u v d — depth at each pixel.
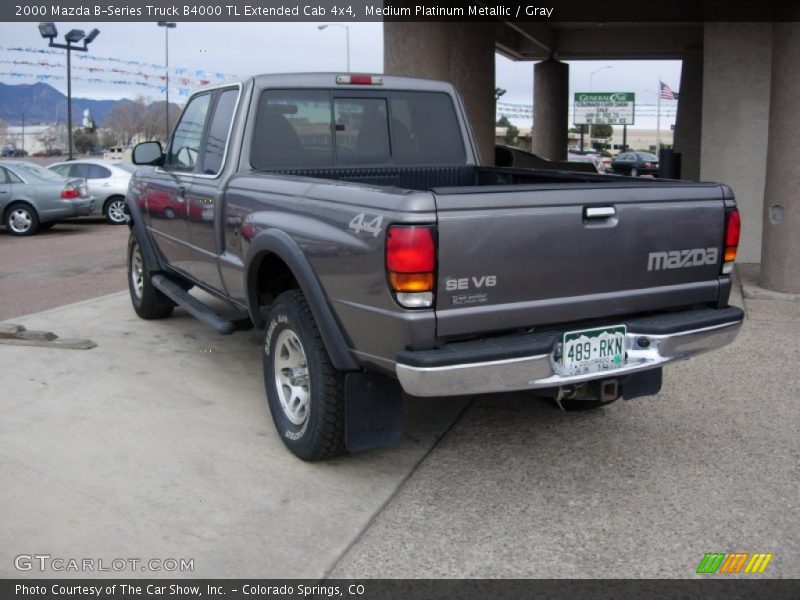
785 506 3.89
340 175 5.41
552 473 4.26
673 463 4.38
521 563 3.40
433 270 3.40
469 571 3.34
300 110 5.27
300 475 4.20
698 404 5.28
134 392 5.35
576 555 3.46
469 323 3.52
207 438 4.62
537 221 3.61
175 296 6.11
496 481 4.17
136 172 7.20
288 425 4.41
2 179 15.42
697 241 4.10
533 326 3.73
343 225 3.75
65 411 4.97
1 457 4.29
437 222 3.39
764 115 10.29
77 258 12.11
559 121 24.91
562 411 5.17
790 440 4.68
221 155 5.27
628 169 35.56
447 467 4.34
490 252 3.51
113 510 3.77
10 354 6.18
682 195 4.02
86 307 8.01
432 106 5.74
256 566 3.35
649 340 3.92
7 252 12.91
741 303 8.15
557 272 3.69
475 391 3.50
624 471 4.28
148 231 6.86
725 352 6.41
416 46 10.91
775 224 8.58
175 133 6.27
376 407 3.98
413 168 5.66
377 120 5.53
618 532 3.65
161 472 4.17
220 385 5.54
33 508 3.76
